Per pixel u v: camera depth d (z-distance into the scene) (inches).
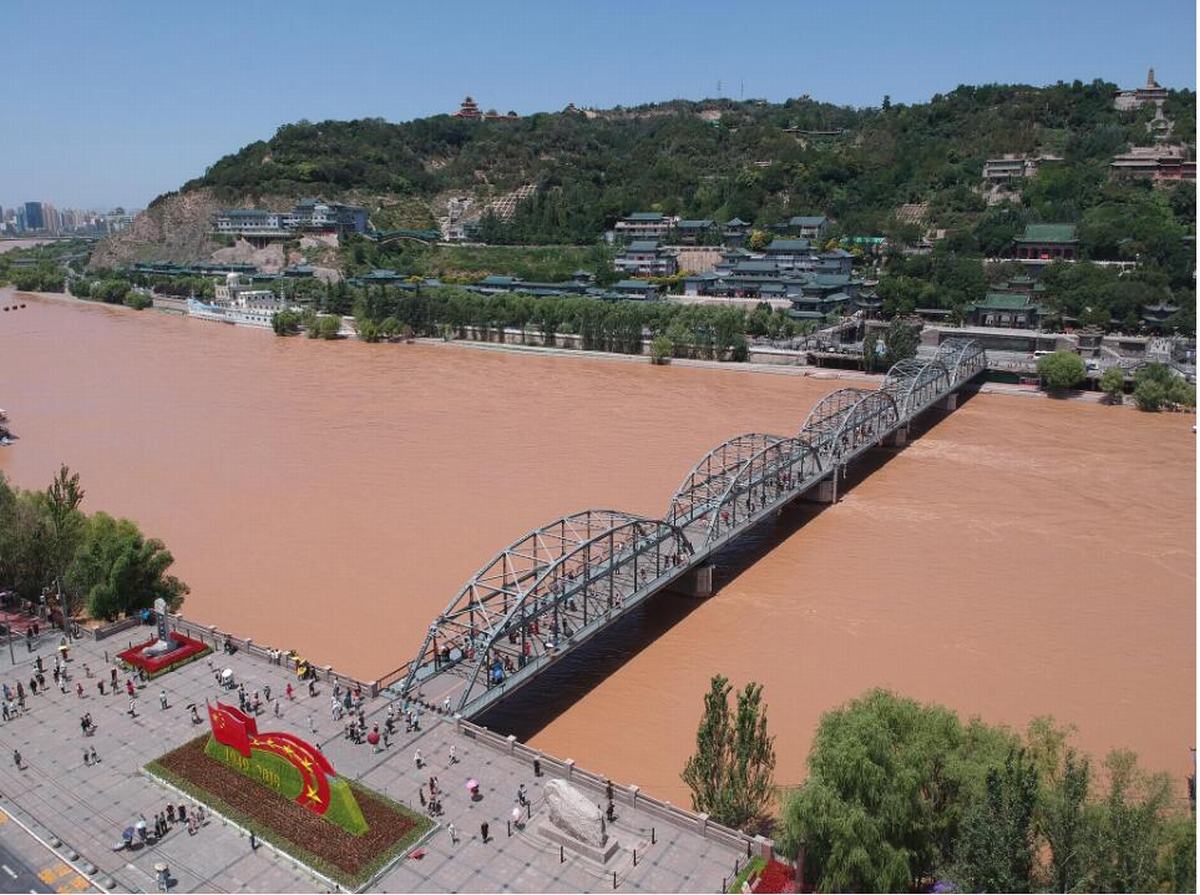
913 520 4879.4
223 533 4483.3
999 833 1840.6
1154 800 1883.6
